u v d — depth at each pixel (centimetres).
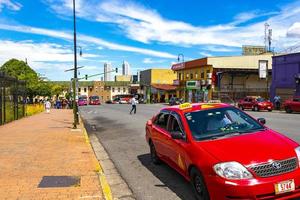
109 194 722
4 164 1005
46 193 727
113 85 12538
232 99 6544
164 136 868
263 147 615
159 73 10006
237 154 600
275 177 569
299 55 4475
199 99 6925
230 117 770
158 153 956
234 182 566
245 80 6631
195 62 7112
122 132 1945
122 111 4225
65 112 4291
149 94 9900
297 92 4478
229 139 666
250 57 6731
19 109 3095
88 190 749
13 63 9012
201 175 631
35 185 786
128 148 1377
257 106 4219
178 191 763
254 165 574
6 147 1308
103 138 1748
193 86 7075
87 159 1077
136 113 3691
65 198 695
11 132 1831
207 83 6588
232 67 6662
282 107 4609
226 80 6588
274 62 4925
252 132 702
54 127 2136
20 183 802
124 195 765
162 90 9150
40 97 9631
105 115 3534
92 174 886
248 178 565
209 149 640
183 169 732
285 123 2164
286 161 587
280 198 568
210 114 771
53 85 10019
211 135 704
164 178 876
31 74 8212
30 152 1201
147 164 1048
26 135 1692
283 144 629
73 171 918
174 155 788
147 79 10250
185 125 745
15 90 2812
